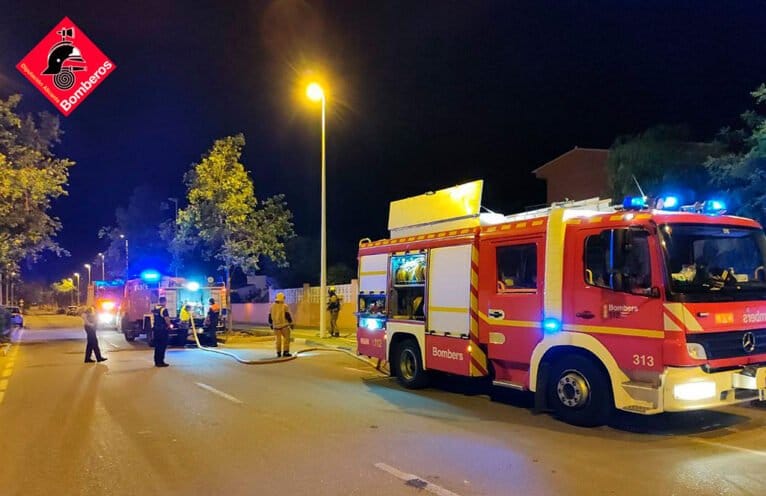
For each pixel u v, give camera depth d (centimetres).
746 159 1102
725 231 743
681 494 517
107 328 3534
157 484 570
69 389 1140
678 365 662
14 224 1986
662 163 1514
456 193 1030
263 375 1291
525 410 889
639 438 707
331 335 2250
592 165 3203
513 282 877
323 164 2186
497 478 568
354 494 531
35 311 10988
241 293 4444
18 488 567
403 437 730
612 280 715
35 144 2058
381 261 1193
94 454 679
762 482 546
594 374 757
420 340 1053
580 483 549
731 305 702
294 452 668
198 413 890
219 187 2438
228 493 541
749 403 870
